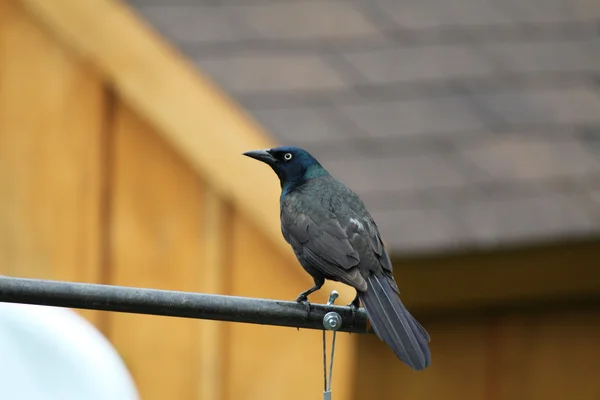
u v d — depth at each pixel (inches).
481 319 524.1
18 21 609.9
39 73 603.2
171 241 571.5
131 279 584.7
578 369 537.0
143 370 584.4
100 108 588.4
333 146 512.4
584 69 578.9
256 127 520.7
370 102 540.4
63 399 508.4
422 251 477.1
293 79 542.9
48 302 342.6
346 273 401.7
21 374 508.4
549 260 503.5
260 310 354.9
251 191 531.5
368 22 582.6
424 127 529.7
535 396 533.6
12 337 510.9
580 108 557.0
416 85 550.3
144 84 563.2
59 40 596.7
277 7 581.3
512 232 490.9
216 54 549.3
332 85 543.2
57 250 607.2
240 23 567.8
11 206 616.4
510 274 500.7
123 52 569.0
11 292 340.2
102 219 591.5
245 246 550.0
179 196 568.7
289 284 536.4
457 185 505.7
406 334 366.0
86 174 596.4
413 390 519.8
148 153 577.9
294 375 542.9
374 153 513.7
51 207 606.5
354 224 415.2
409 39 579.8
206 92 538.0
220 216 554.3
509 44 587.5
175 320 579.5
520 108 550.9
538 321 530.6
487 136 533.3
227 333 564.1
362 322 368.5
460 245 482.0
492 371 527.5
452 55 573.6
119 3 567.5
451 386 524.1
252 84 537.3
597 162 532.1
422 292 490.0
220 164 539.2
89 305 343.9
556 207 503.5
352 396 518.6
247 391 558.9
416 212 489.7
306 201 426.0
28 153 611.5
